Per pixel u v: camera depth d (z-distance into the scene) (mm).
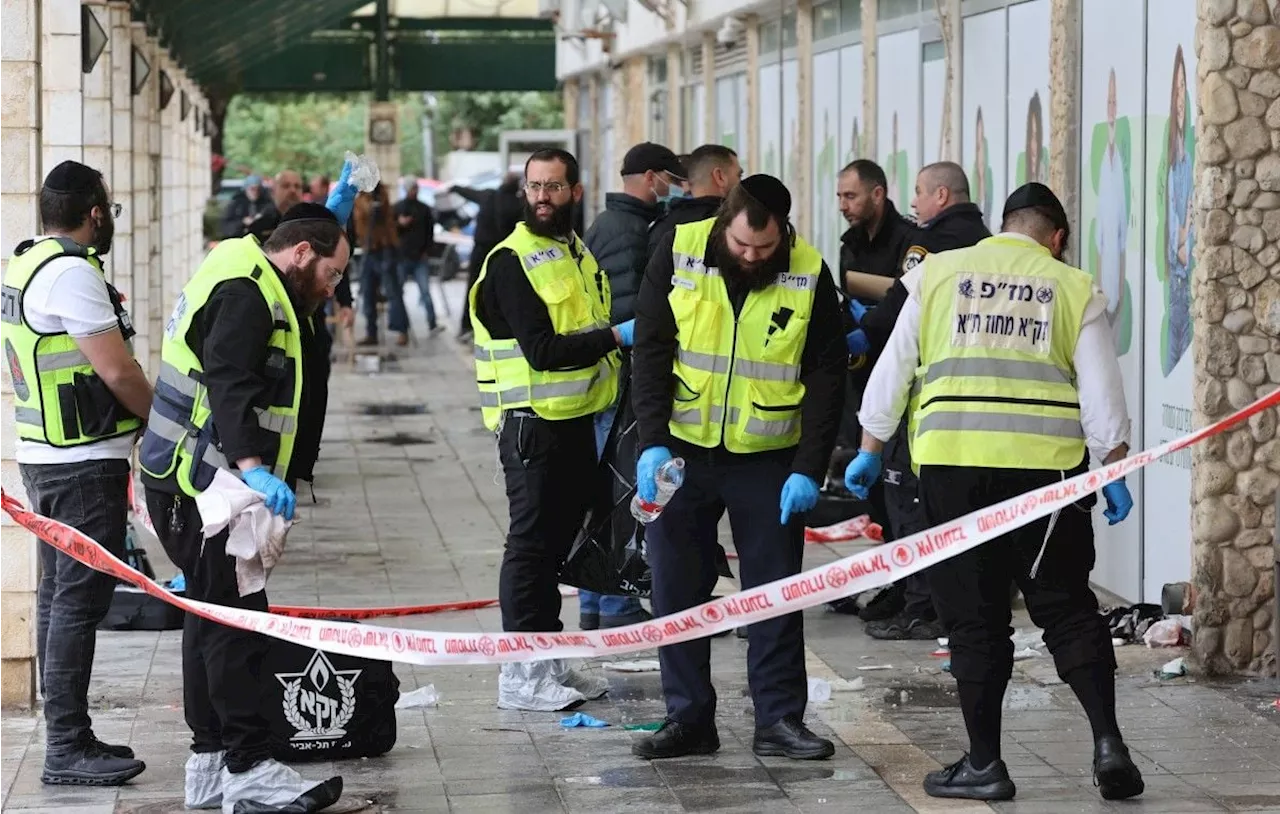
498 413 10609
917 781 9289
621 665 11992
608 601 12906
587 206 44469
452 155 81062
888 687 11367
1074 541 8836
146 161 23766
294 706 9656
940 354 8977
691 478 9664
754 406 9539
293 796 8742
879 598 13203
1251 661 11469
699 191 11633
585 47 41812
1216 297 11273
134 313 23656
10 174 10836
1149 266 13078
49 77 13586
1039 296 8914
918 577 12688
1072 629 8891
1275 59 11125
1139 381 13352
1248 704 10781
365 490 20047
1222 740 10016
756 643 9805
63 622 9422
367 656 8750
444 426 25625
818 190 23125
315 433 9102
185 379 8727
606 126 41594
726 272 9492
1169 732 10188
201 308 8672
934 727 10367
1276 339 11312
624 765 9648
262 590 8859
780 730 9727
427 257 39656
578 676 11164
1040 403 8883
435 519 18219
